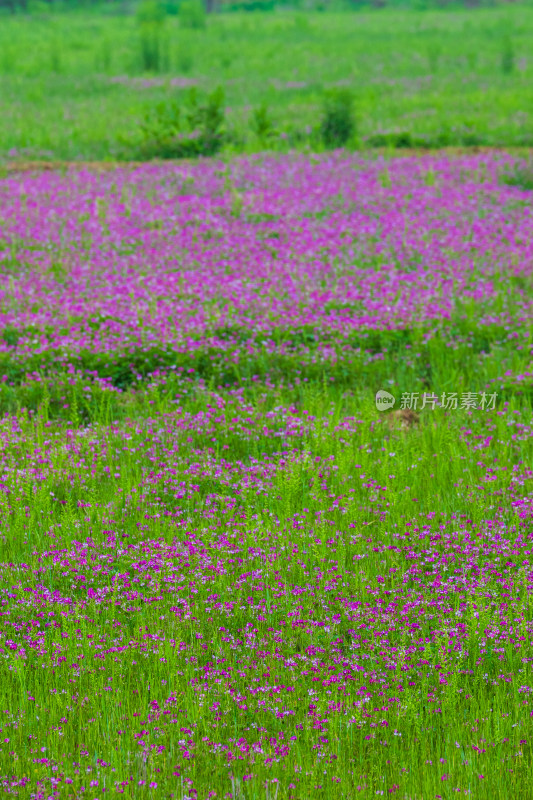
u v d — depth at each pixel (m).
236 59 76.06
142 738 9.37
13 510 13.84
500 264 24.30
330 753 9.26
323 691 10.29
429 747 9.48
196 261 24.80
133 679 10.48
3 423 16.47
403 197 31.17
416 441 16.20
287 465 15.15
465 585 11.93
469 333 20.62
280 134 41.75
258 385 18.61
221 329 20.67
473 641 10.86
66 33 98.94
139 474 15.26
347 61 73.44
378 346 20.55
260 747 9.26
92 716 9.78
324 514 13.83
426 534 13.16
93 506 13.81
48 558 12.58
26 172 35.84
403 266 24.50
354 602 11.55
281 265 24.36
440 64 69.94
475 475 15.11
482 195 31.17
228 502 14.19
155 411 17.50
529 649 10.80
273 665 10.59
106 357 19.20
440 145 40.66
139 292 22.17
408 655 10.68
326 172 34.59
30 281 23.25
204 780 9.02
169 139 40.16
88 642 10.75
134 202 30.70
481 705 9.96
